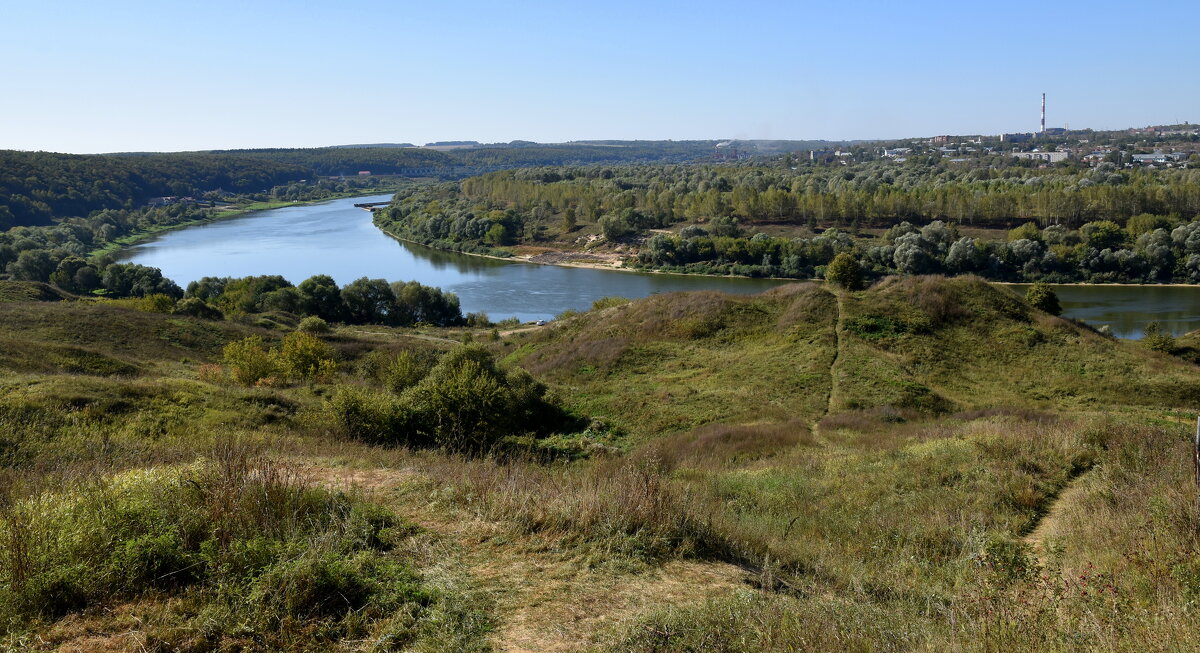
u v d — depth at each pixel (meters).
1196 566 6.05
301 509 7.06
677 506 7.93
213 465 7.65
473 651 4.77
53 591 5.06
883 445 16.20
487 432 18.33
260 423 18.36
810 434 19.56
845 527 9.80
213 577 5.43
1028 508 10.30
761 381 26.52
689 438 20.22
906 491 11.72
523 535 7.11
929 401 23.59
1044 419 18.80
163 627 4.80
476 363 22.97
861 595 6.61
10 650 4.48
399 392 25.73
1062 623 5.07
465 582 5.88
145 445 13.14
